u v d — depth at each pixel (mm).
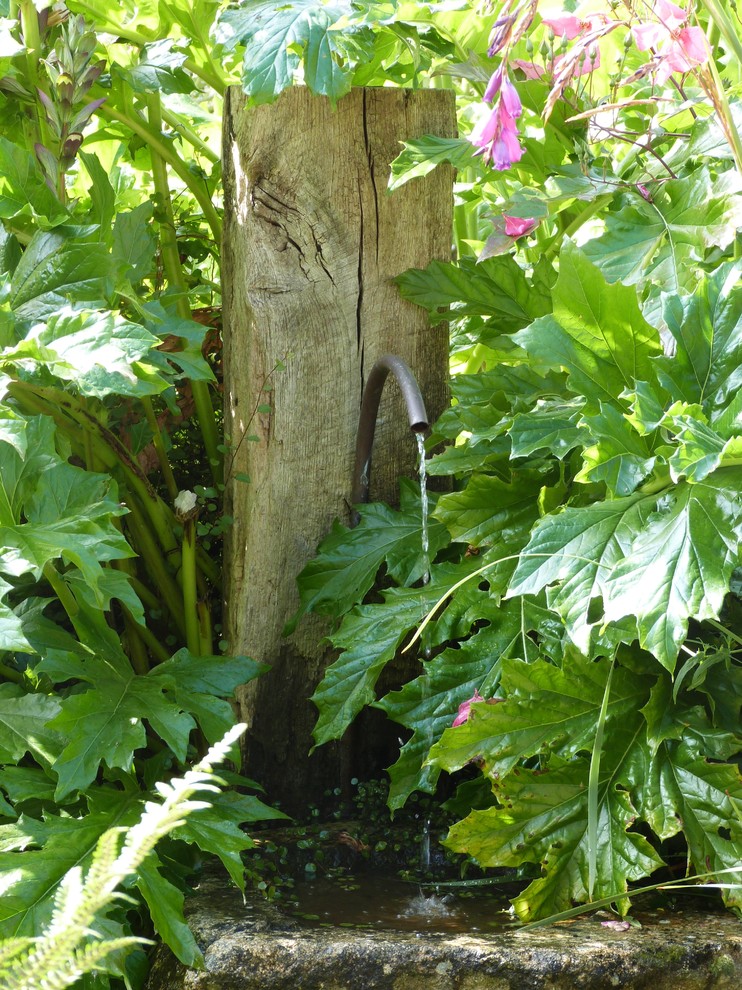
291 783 2098
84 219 2039
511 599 1831
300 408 2062
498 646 1800
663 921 1583
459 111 3002
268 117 1991
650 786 1604
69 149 2035
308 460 2080
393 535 2008
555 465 1901
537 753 1621
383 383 2012
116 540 1612
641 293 1917
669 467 1542
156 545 2191
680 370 1630
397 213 2078
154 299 2307
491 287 2119
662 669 1689
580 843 1599
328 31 1922
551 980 1413
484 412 1923
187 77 2355
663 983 1432
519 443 1668
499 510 1875
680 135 2086
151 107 2414
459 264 2156
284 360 2047
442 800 2090
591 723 1645
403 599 1875
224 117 2078
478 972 1423
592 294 1626
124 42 2445
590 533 1566
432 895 1735
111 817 1604
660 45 1699
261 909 1605
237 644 2090
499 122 1496
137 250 2105
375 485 2160
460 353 2762
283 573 2084
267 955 1436
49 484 1734
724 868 1545
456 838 1595
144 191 2939
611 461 1562
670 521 1504
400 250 2096
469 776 2096
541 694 1643
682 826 1577
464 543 2066
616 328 1642
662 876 1758
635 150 2193
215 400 2561
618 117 2355
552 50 2010
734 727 1678
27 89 2107
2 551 1555
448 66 2209
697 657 1604
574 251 1614
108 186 2092
